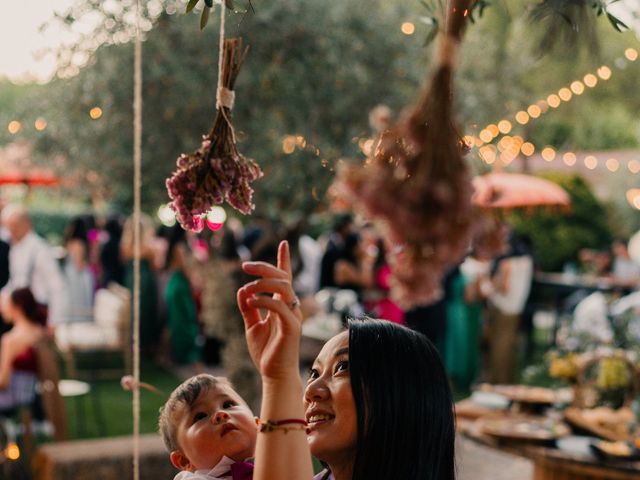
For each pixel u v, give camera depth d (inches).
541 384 307.4
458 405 175.5
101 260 336.5
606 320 178.7
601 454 139.1
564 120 388.2
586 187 476.1
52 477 153.5
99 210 407.8
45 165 207.6
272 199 186.5
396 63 182.1
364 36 180.2
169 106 172.7
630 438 150.2
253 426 55.7
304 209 192.4
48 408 189.5
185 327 315.0
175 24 171.3
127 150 183.2
